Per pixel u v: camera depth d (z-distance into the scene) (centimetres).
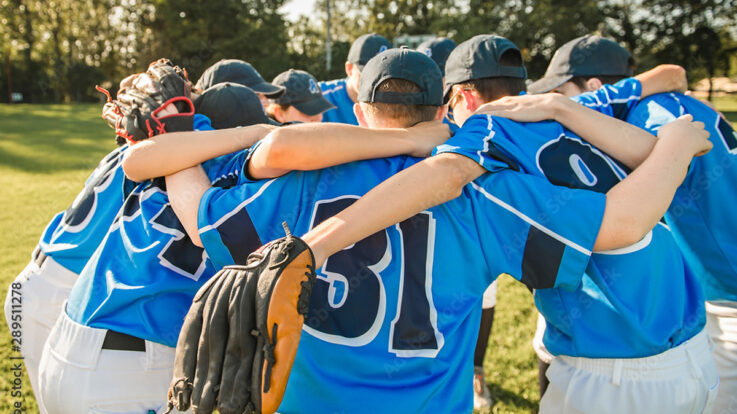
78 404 168
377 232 154
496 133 163
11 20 4503
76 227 204
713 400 180
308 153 150
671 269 173
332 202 159
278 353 125
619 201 152
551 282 158
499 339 390
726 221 209
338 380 151
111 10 4672
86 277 179
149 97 176
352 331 150
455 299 156
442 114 191
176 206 167
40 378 182
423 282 152
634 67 277
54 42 4725
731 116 2384
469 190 157
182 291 173
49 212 714
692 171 211
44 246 214
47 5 4600
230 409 127
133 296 168
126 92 187
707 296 225
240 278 131
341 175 161
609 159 174
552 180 164
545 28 3484
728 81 4159
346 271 152
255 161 158
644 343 164
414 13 4169
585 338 170
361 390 149
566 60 264
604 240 152
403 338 150
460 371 156
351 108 461
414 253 152
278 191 159
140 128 177
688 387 170
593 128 173
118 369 168
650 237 168
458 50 210
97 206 200
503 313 438
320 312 151
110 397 168
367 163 163
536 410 308
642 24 3694
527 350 375
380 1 4178
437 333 151
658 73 226
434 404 150
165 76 180
